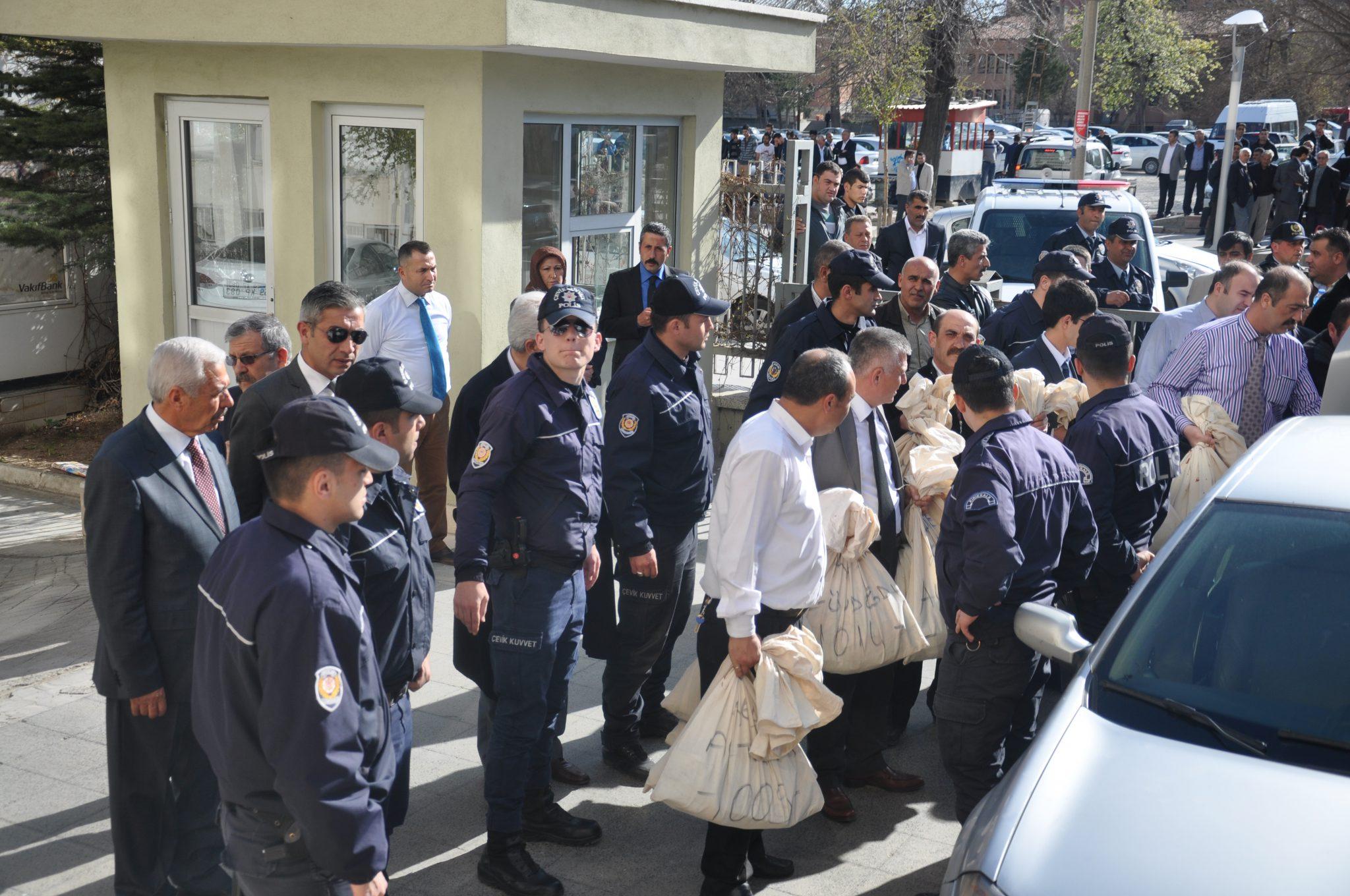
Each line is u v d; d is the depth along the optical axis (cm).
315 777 246
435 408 337
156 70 784
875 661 422
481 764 475
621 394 438
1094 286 862
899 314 587
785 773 369
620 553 461
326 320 421
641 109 845
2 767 468
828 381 363
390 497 335
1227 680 307
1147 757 284
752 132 3959
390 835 359
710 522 377
